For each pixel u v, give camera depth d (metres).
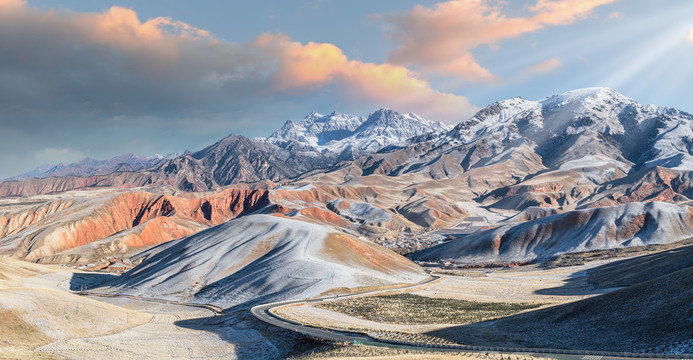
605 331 86.12
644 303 89.62
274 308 141.62
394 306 147.50
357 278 188.00
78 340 99.31
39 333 96.12
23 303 102.88
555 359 68.25
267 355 96.25
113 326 114.38
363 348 83.69
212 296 180.88
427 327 112.56
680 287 87.50
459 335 97.81
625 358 67.69
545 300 158.38
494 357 69.75
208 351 101.12
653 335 77.88
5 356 78.06
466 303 155.00
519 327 102.50
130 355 93.50
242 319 129.50
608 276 184.00
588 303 102.62
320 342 94.62
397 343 88.38
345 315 133.88
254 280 185.25
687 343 70.94
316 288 173.12
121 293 198.88
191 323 137.75
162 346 103.00
